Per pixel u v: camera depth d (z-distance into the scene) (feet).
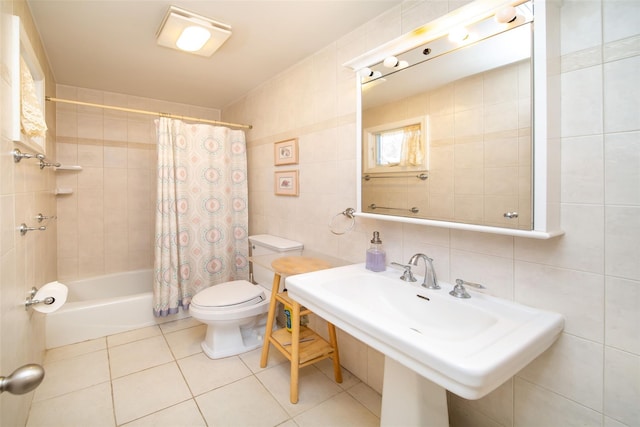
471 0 4.10
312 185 7.04
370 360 5.71
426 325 4.09
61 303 4.52
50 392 5.38
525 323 3.21
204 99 10.41
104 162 9.64
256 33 6.01
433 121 4.26
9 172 3.57
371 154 5.16
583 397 3.31
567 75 3.30
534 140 3.20
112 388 5.53
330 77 6.42
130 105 9.96
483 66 3.67
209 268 8.82
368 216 5.12
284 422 4.82
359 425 4.79
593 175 3.16
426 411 3.63
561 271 3.41
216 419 4.85
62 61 7.30
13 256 3.74
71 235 9.20
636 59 2.88
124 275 9.82
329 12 5.32
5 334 3.36
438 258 4.61
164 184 7.94
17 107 3.72
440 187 4.22
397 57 4.64
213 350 6.63
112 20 5.58
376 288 4.82
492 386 2.48
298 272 5.57
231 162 9.20
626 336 3.02
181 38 5.88
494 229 3.51
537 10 3.14
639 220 2.92
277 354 6.81
